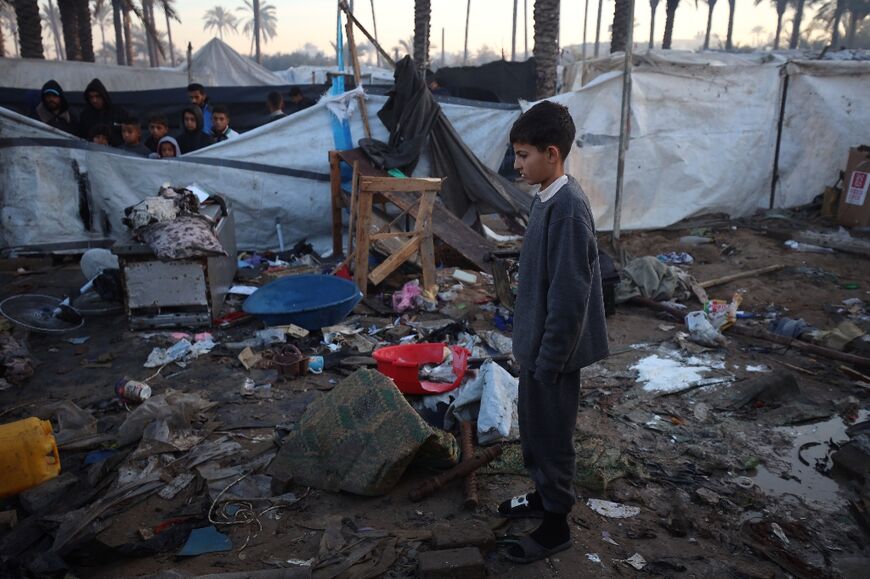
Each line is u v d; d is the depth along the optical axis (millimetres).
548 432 2381
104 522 2799
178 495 3035
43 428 3123
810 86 9398
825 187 9492
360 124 8023
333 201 7512
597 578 2479
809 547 2688
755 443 3545
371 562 2559
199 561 2584
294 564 2561
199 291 5156
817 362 4656
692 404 4000
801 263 7391
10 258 7180
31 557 2570
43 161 7137
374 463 2990
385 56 8156
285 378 4309
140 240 5059
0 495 2969
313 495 3043
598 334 2293
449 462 3154
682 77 8852
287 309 5113
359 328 5262
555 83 13977
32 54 17734
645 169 8977
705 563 2568
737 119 9227
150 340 5008
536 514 2799
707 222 9273
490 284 6410
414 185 5789
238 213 7789
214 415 3814
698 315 5230
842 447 3363
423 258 6008
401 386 3918
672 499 3023
